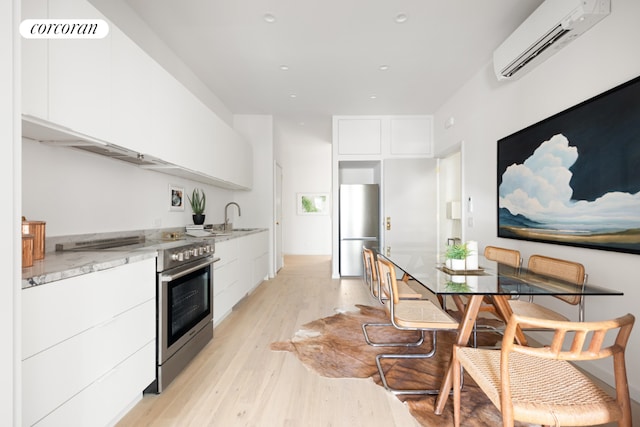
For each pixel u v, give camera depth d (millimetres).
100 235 2064
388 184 4836
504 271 1911
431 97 4184
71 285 1172
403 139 4914
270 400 1691
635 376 1663
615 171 1723
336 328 2777
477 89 3416
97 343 1302
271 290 4207
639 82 1590
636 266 1643
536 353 962
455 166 4758
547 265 1950
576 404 1004
